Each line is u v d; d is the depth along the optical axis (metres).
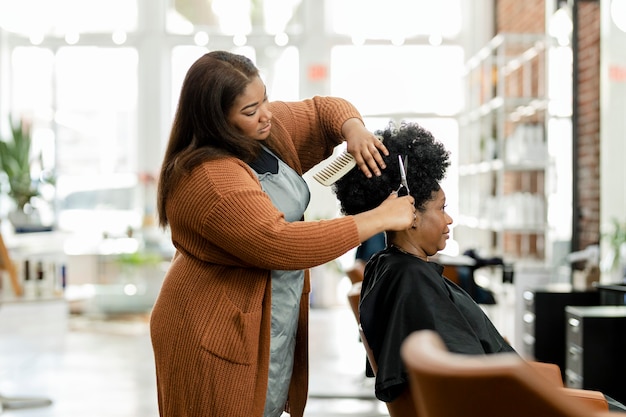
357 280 4.30
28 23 10.88
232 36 10.91
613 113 5.96
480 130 8.95
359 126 2.44
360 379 6.20
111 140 10.95
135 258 9.88
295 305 2.39
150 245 10.19
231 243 2.15
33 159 10.35
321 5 10.83
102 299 9.93
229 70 2.22
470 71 9.63
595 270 5.68
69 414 5.13
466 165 9.61
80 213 10.85
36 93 10.95
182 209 2.22
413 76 10.91
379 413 5.21
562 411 1.23
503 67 7.95
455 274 5.48
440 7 10.96
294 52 10.95
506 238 8.64
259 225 2.13
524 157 7.58
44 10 10.88
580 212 6.27
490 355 2.17
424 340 1.38
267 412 2.38
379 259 2.23
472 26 10.78
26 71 10.95
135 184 10.82
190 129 2.28
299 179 2.40
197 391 2.24
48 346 7.73
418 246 2.27
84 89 10.95
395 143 2.30
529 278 6.80
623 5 5.95
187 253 2.29
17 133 9.60
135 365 6.80
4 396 5.53
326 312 10.18
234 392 2.23
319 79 10.80
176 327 2.27
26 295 8.53
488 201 8.25
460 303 2.18
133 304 9.99
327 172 2.30
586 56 6.20
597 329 4.58
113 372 6.50
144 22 10.86
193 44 10.95
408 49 10.92
